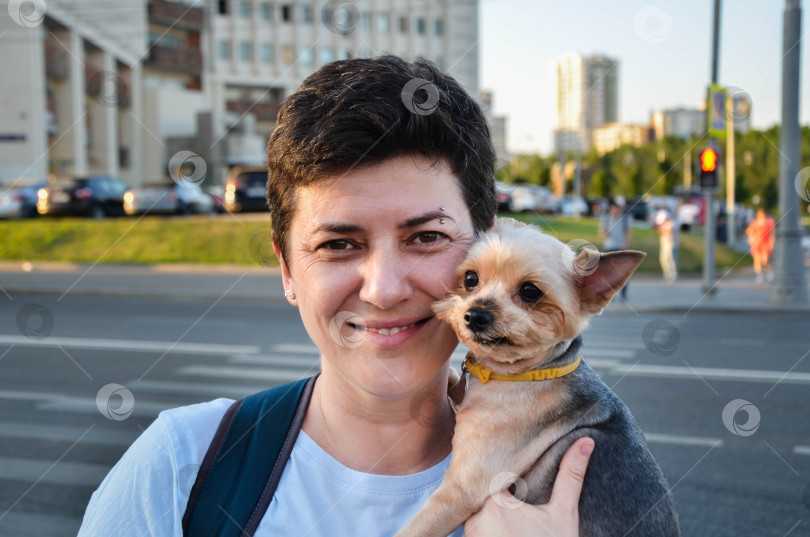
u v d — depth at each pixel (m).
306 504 1.48
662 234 14.82
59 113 25.61
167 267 15.34
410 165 1.42
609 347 8.44
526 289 1.77
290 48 40.00
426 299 1.49
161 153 31.78
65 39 25.12
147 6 32.69
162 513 1.49
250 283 14.13
